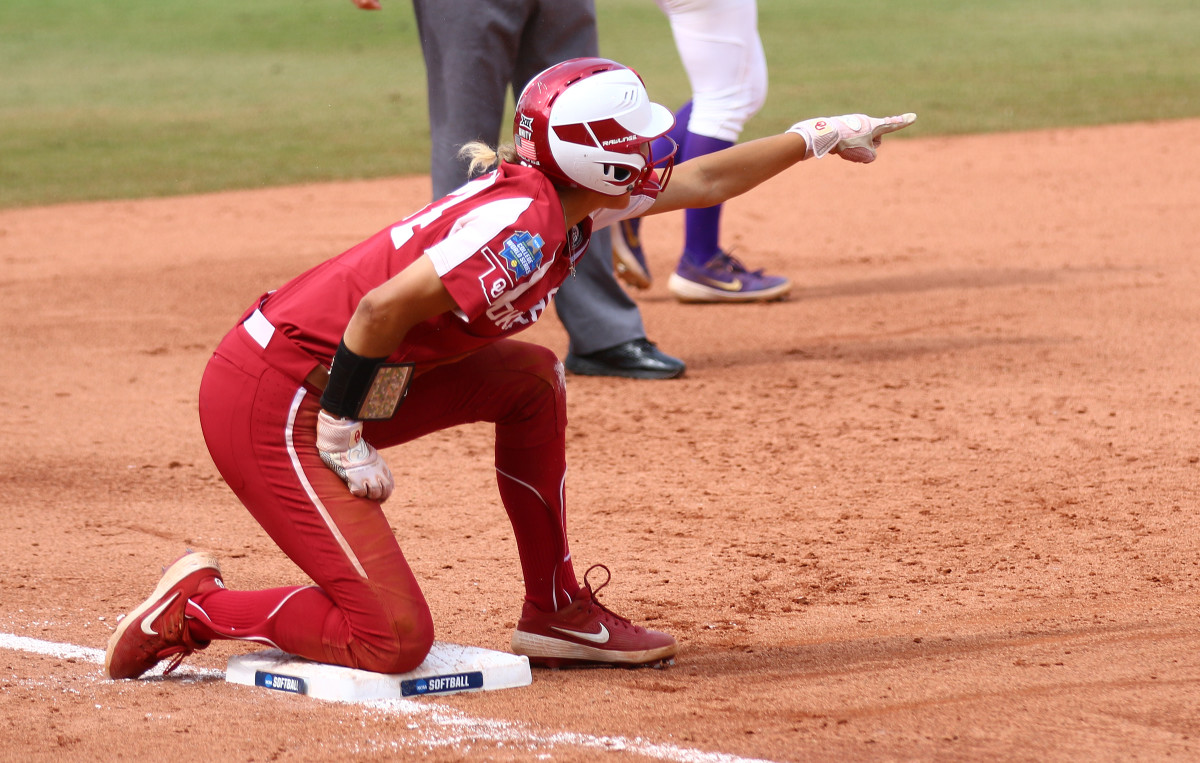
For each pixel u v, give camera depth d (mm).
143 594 15188
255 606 12281
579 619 12742
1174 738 10680
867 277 34062
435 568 16016
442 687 12094
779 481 19125
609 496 18688
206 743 11031
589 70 11266
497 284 10711
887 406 22641
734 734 11023
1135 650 12742
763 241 39531
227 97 75750
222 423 11805
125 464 20516
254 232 41656
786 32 101500
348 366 11039
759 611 14367
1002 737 10789
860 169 51438
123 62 92062
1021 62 82250
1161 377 23734
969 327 28281
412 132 62469
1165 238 36875
